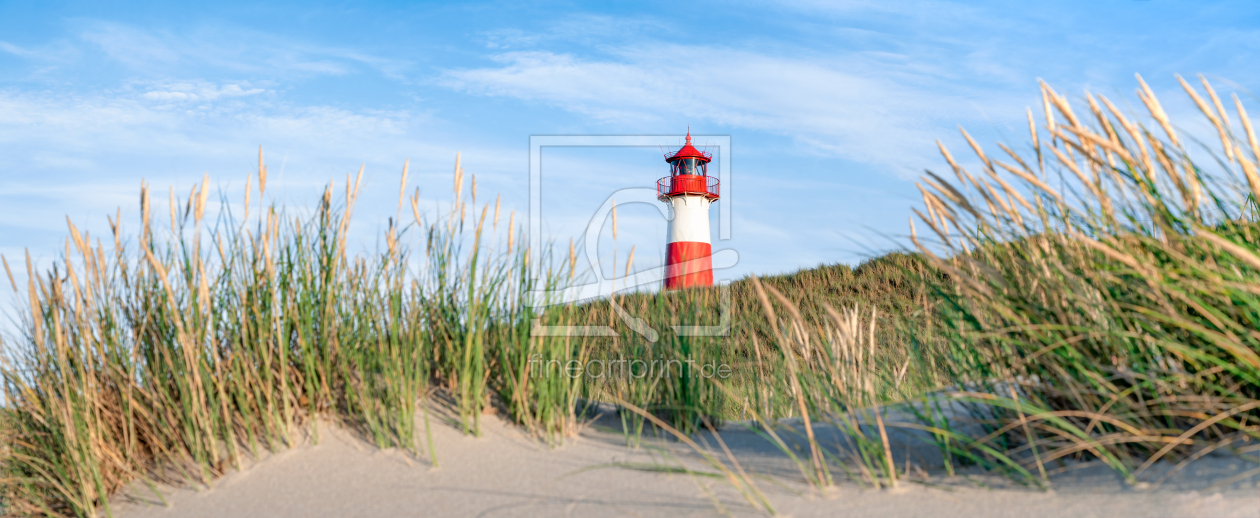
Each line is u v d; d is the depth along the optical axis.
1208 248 2.12
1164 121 2.18
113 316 3.03
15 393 3.11
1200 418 2.02
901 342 3.73
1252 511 1.60
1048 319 2.28
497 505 2.24
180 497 2.59
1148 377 2.06
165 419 2.91
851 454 2.52
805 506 2.04
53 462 2.92
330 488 2.47
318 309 3.06
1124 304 2.16
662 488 2.27
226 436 2.77
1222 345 1.90
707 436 2.90
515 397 2.89
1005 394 2.41
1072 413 2.01
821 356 3.28
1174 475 1.86
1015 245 2.43
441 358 3.24
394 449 2.70
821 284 8.34
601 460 2.57
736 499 2.13
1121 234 2.24
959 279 2.28
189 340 2.78
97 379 3.02
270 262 3.00
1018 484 2.03
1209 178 2.19
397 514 2.24
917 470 2.28
